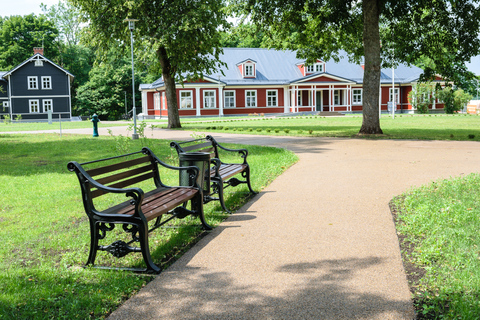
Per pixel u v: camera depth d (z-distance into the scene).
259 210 6.38
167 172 10.02
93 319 3.14
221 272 3.98
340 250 4.50
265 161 11.29
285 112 51.69
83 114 61.34
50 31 68.88
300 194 7.40
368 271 3.91
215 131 24.16
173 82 28.55
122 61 63.41
